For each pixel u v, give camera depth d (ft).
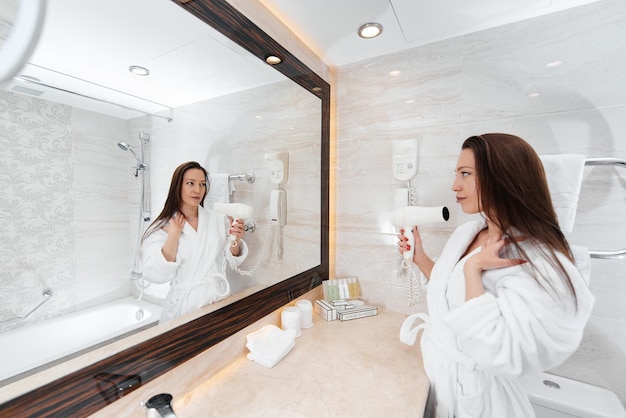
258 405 2.36
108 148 2.01
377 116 4.49
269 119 3.55
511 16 3.48
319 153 4.58
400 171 4.16
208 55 2.69
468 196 2.75
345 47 4.24
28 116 1.62
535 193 2.28
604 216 3.16
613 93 3.11
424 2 3.27
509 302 2.08
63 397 1.76
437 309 2.78
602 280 3.18
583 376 3.27
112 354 2.02
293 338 3.26
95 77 1.92
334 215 4.93
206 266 2.76
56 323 1.76
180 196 2.52
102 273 1.99
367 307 4.28
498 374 2.18
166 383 2.35
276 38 3.54
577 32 3.24
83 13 1.84
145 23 2.18
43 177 1.69
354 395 2.50
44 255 1.71
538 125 3.43
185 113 2.53
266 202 3.58
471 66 3.79
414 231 3.52
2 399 1.53
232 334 3.02
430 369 2.79
